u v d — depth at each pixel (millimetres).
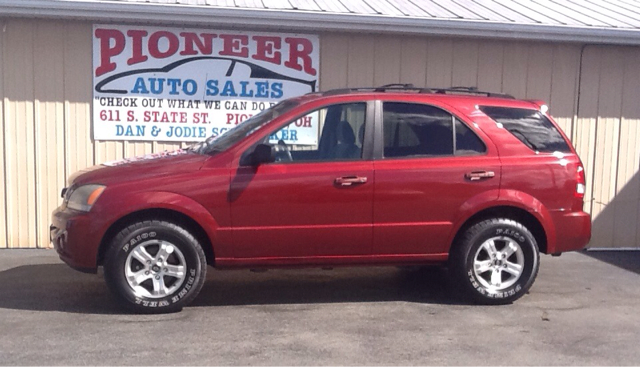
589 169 10234
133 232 6348
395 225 6742
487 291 6949
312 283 7824
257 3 9250
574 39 9594
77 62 9125
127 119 9297
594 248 10250
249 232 6527
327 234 6652
